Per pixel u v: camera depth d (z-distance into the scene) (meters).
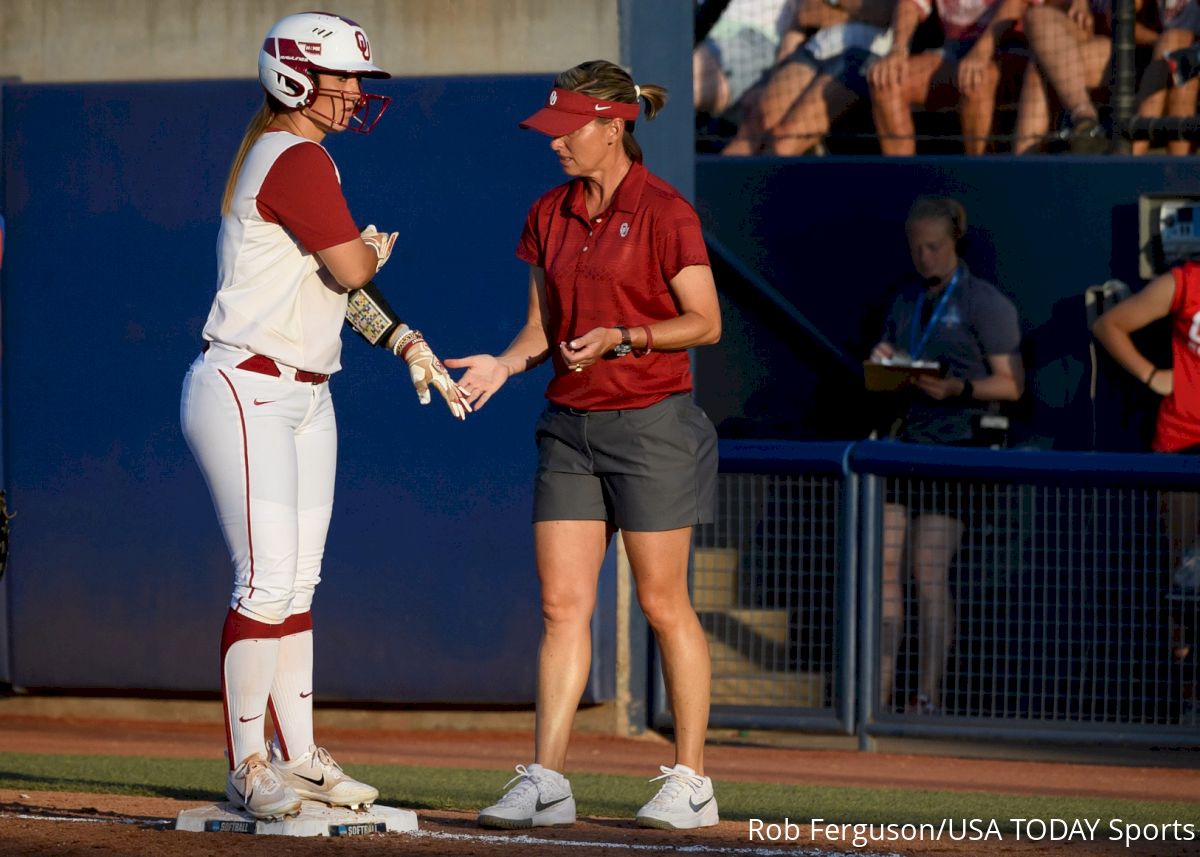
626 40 25.66
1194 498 22.84
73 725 26.75
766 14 31.30
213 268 26.12
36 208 26.62
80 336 26.56
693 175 26.31
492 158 25.53
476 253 25.56
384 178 25.78
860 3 30.61
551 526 15.55
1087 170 28.58
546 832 14.72
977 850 14.27
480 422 25.66
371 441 25.94
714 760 23.45
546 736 15.41
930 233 26.88
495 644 25.62
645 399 15.09
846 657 24.16
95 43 27.02
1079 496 23.53
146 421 26.41
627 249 15.00
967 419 26.61
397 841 13.70
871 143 30.61
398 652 25.91
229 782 13.97
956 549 23.81
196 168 26.19
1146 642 23.22
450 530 25.73
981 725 23.62
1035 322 28.77
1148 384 26.77
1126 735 23.16
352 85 14.23
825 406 29.33
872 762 23.41
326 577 26.11
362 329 14.41
